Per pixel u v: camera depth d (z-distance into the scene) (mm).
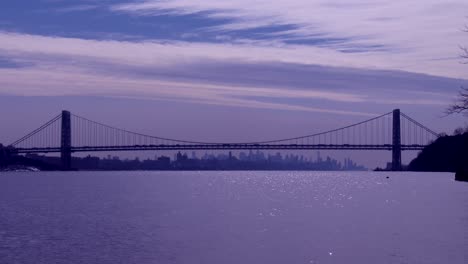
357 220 51500
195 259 33594
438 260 32719
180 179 173750
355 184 135125
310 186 127438
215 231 44344
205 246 37406
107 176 197125
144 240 39906
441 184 119562
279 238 40438
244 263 32594
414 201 74188
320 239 40000
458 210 59844
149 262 32969
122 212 60125
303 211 61500
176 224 48875
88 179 164125
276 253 35062
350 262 32562
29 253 35531
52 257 34438
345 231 43938
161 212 60156
